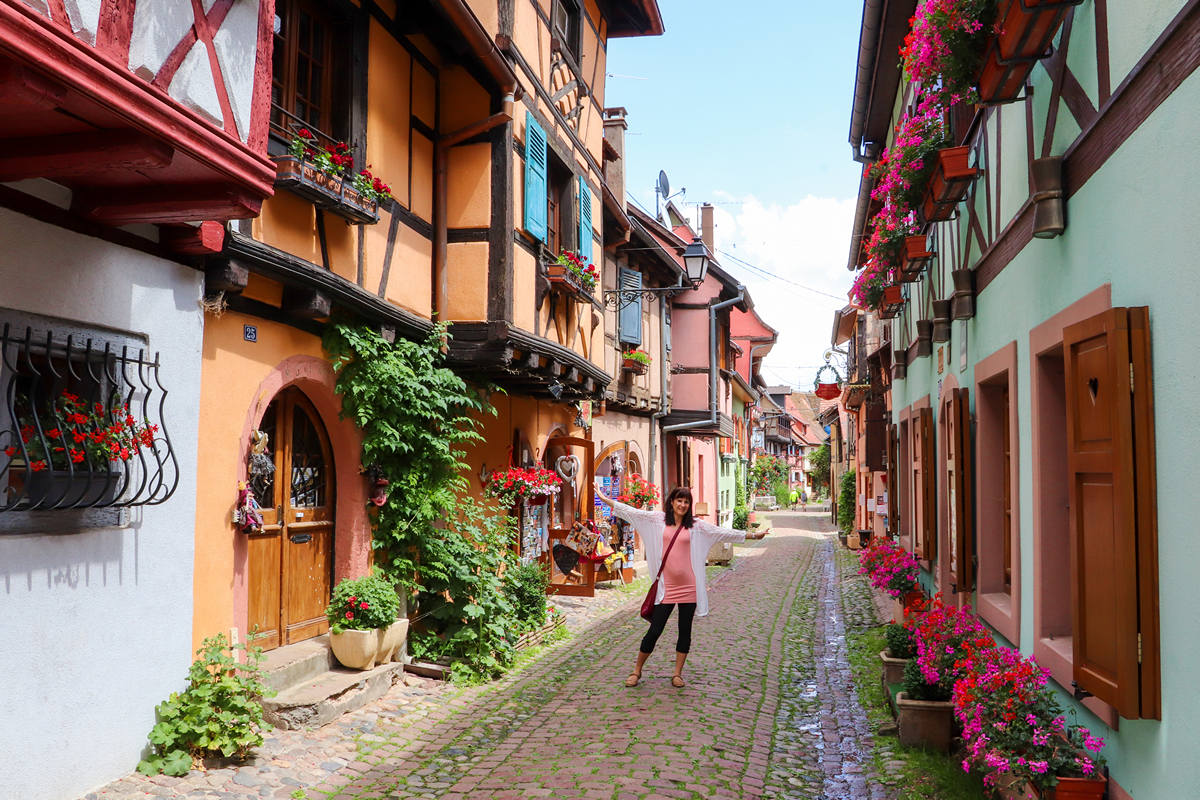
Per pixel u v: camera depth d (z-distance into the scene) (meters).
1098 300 3.54
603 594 13.52
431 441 7.89
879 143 11.90
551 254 10.20
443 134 8.77
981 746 3.73
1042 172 4.03
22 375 4.28
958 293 6.41
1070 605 4.44
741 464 36.00
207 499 5.52
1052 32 3.73
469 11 7.41
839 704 7.09
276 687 6.05
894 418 13.00
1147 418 3.03
